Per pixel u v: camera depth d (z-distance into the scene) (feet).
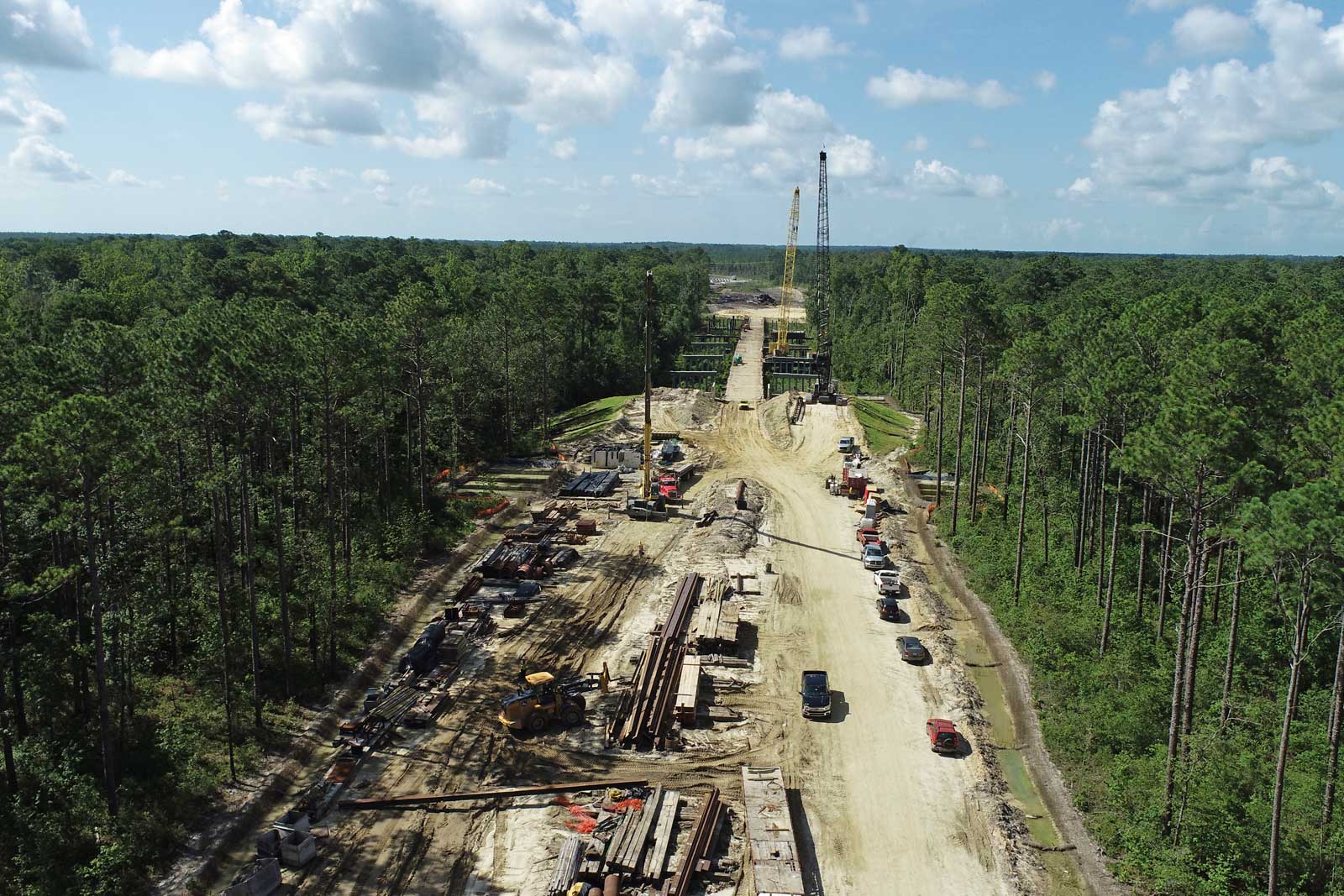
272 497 208.03
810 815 132.46
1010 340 256.32
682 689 162.30
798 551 250.57
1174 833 121.70
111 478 125.90
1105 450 211.41
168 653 173.47
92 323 213.87
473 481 312.09
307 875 118.01
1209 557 172.04
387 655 184.55
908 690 171.12
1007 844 126.00
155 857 118.62
